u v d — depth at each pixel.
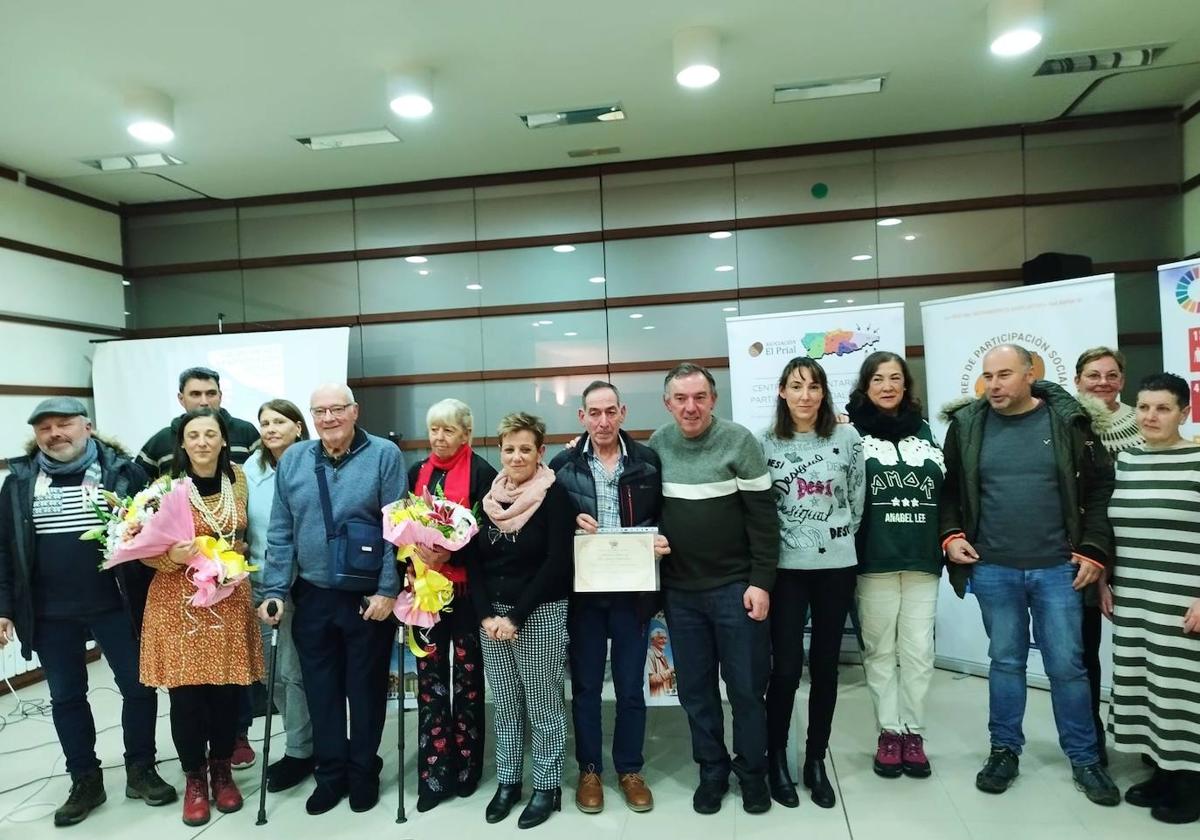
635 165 4.56
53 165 4.22
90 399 4.74
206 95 3.41
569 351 4.67
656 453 2.48
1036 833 2.20
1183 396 2.24
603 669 2.47
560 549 2.32
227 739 2.53
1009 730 2.49
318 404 2.42
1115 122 4.11
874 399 2.58
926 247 4.31
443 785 2.51
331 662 2.49
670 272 4.56
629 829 2.30
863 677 3.76
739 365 3.98
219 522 2.46
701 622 2.39
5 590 2.46
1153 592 2.23
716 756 2.42
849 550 2.37
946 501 2.58
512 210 4.70
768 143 4.36
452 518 2.26
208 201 4.96
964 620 3.62
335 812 2.48
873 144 4.33
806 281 4.42
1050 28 3.13
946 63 3.41
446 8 2.76
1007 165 4.22
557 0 2.73
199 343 4.55
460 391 4.78
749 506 2.33
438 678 2.52
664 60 3.27
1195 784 2.22
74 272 4.66
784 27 3.02
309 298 4.91
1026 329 3.43
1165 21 3.10
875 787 2.51
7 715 3.61
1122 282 4.13
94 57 3.01
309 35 2.91
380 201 4.82
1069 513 2.36
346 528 2.41
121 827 2.45
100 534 2.25
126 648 2.58
